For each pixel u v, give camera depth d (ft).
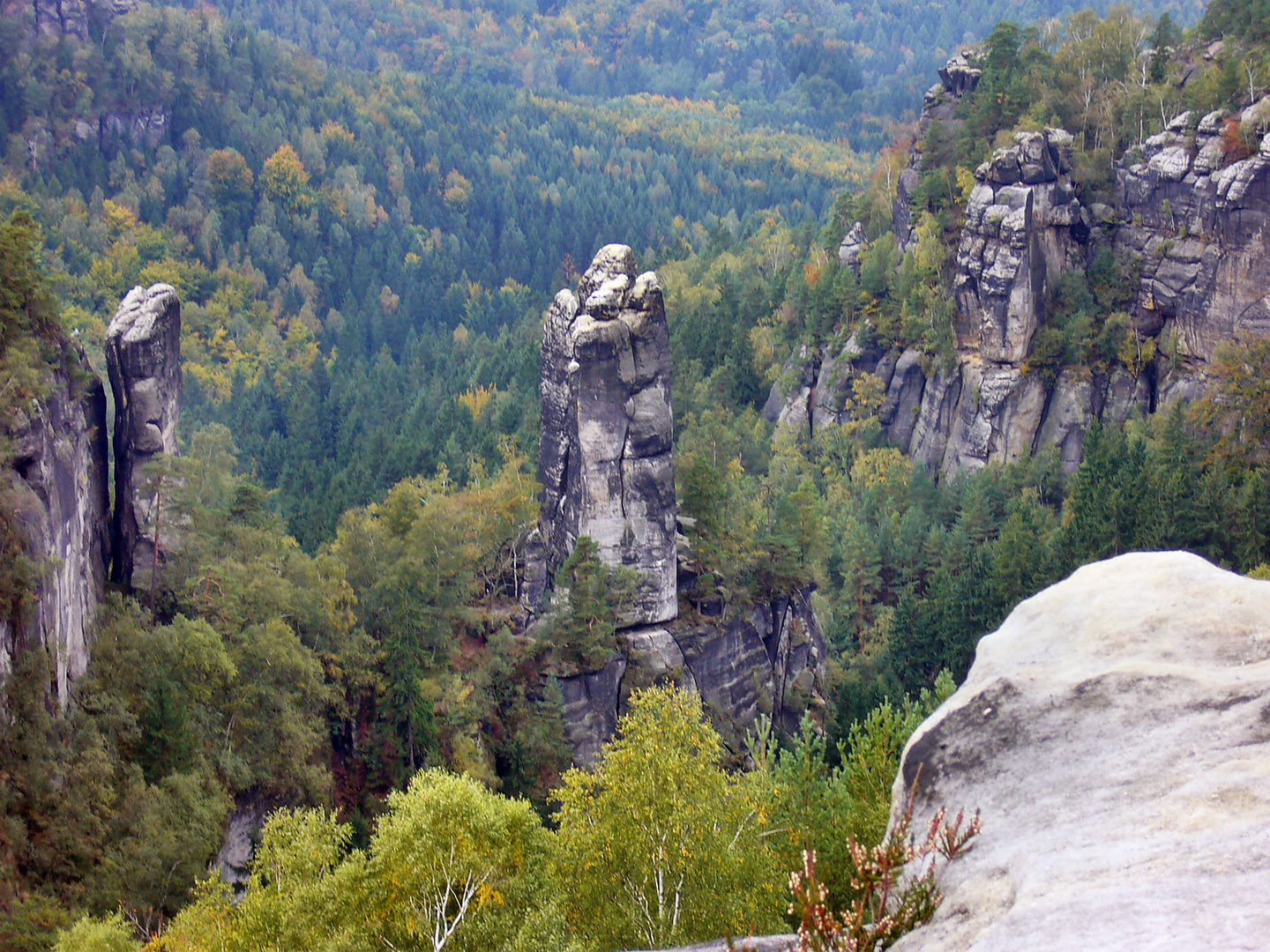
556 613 295.07
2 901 156.15
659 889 129.08
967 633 391.04
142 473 252.83
